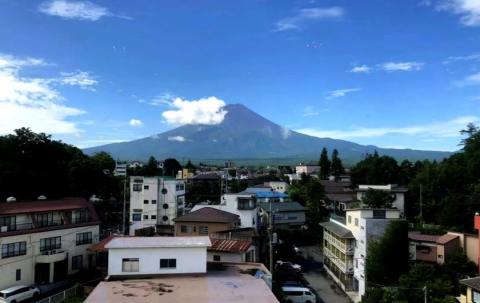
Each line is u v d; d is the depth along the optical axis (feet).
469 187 171.73
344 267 124.88
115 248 76.89
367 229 113.91
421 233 142.31
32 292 97.91
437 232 143.74
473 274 111.14
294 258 164.55
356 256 121.39
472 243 121.19
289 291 108.78
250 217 153.07
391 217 119.55
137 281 73.41
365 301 104.01
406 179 261.65
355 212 123.75
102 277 107.24
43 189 146.51
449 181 178.60
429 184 183.21
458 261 113.70
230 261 96.94
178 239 84.28
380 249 109.81
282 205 204.64
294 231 189.88
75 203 127.13
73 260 119.34
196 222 138.00
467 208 159.53
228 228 135.74
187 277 76.64
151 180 175.94
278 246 167.22
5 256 100.07
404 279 102.94
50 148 151.74
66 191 160.45
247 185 299.58
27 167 143.02
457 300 90.74
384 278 108.58
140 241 82.17
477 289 77.30
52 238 113.60
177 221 139.44
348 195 242.58
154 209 175.11
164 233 153.28
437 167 192.54
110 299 62.08
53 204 120.26
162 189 176.35
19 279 103.24
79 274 117.29
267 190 254.06
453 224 160.25
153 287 69.15
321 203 227.40
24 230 105.91
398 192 193.36
